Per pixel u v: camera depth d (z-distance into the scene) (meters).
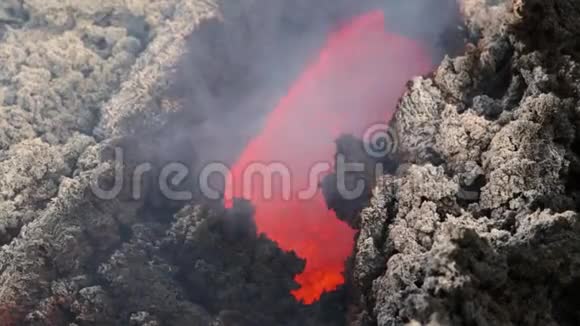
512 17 6.06
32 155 6.66
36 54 7.81
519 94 5.80
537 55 5.73
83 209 6.05
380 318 4.67
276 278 6.08
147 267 5.83
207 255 6.05
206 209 6.32
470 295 3.98
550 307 4.48
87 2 8.38
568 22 5.83
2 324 5.48
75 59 7.82
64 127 7.30
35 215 6.31
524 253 4.43
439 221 5.06
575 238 4.47
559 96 5.52
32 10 8.34
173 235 6.12
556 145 5.18
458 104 6.11
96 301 5.45
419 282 4.50
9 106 7.32
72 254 5.80
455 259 4.06
